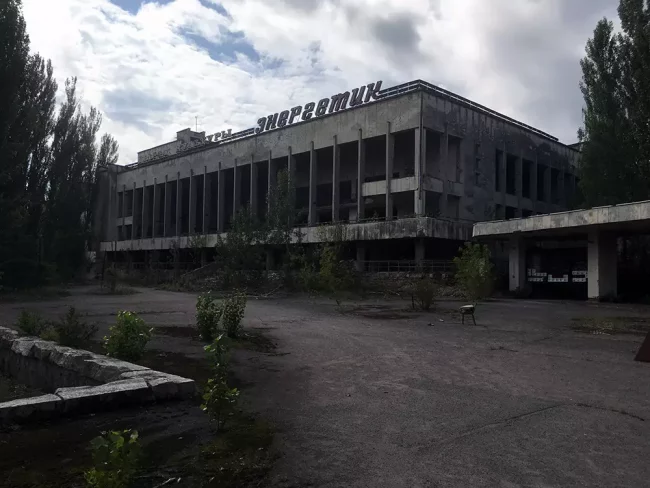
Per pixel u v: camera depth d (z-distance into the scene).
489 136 45.12
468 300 26.61
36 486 4.22
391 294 29.92
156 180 64.38
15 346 10.53
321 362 9.65
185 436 5.36
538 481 4.21
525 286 30.73
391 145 42.03
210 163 57.38
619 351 10.93
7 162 29.48
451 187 41.38
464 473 4.36
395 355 10.43
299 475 4.35
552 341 12.42
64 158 42.84
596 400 6.80
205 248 52.47
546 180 51.22
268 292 32.84
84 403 6.11
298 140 48.66
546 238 31.59
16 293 29.59
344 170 50.31
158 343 11.66
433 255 40.41
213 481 4.24
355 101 45.25
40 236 37.00
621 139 32.88
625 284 30.16
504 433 5.43
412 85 41.34
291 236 39.97
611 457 4.75
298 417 6.04
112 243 68.00
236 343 11.63
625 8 30.70
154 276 47.19
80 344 10.59
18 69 29.92
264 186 57.25
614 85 33.47
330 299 28.44
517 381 7.99
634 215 21.77
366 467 4.51
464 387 7.58
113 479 3.53
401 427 5.64
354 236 40.44
